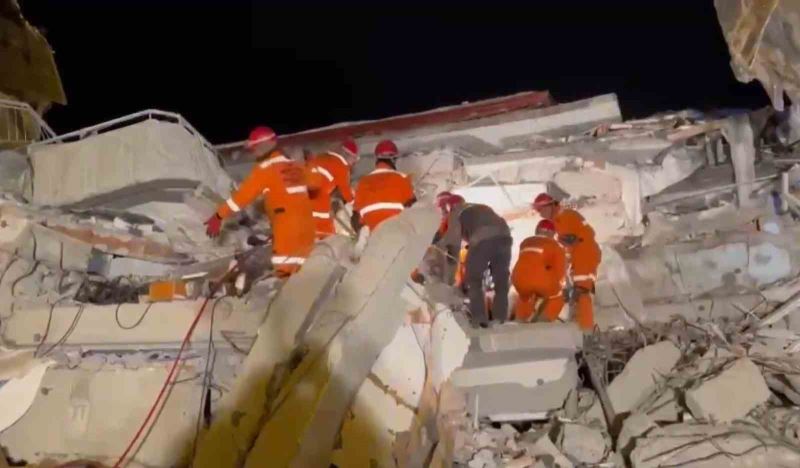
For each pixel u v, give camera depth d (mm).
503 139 12398
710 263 10242
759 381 7332
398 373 6371
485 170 11492
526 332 7984
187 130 9508
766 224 10359
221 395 5977
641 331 9156
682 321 9250
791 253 10062
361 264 5953
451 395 7438
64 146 9094
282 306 5715
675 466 6598
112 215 9180
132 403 6121
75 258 7984
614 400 7938
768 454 6547
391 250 6012
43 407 6301
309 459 5426
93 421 6172
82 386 6238
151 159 8805
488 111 13727
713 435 6762
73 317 6398
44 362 6352
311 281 5793
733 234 10336
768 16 7828
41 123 11758
